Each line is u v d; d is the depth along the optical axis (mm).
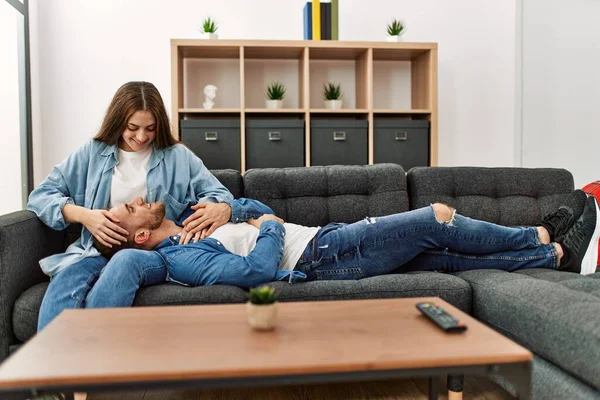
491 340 934
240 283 1541
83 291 1507
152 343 925
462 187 2242
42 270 1744
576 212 1895
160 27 3150
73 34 3098
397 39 3070
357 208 2164
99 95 3125
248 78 3268
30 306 1510
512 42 3400
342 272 1736
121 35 3131
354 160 2979
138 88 1865
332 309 1141
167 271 1597
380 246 1739
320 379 830
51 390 794
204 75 3232
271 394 1594
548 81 3350
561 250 1839
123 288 1426
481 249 1817
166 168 1956
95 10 3109
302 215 2135
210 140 2865
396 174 2219
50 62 3086
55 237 1897
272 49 2988
